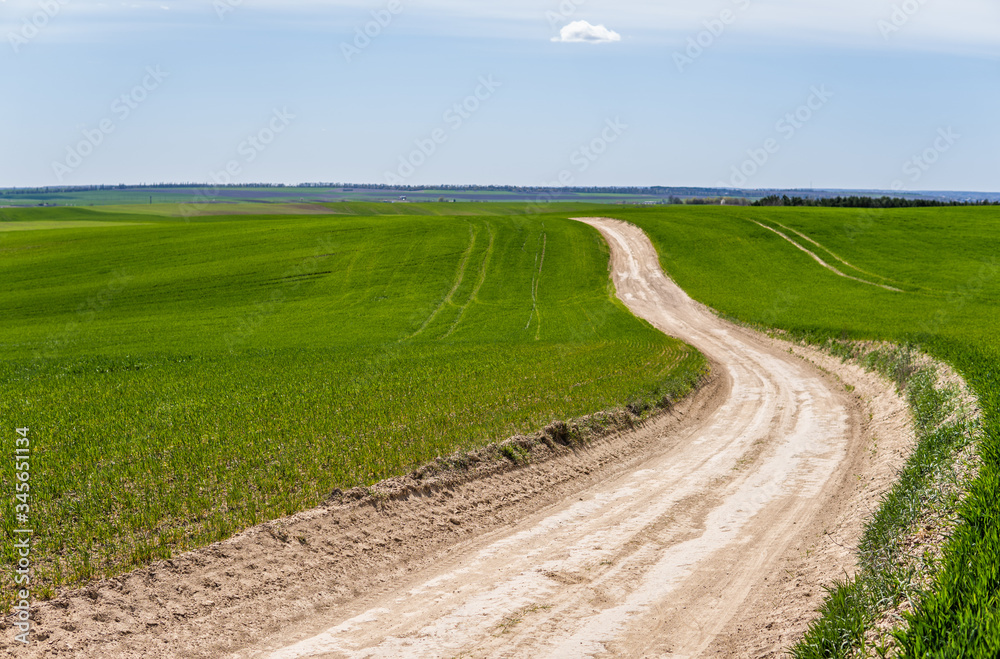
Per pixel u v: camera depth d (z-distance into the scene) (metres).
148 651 8.52
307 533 11.64
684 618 9.74
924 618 7.01
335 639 9.24
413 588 10.90
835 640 7.93
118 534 11.23
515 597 10.44
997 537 8.60
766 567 11.45
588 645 9.00
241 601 9.80
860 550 11.05
